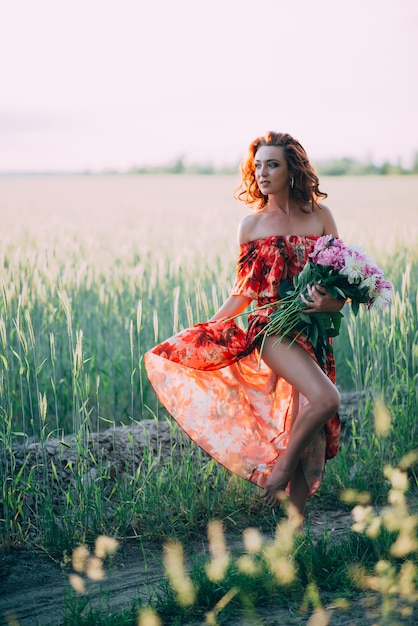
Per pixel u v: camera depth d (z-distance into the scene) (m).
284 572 2.92
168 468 3.92
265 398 3.79
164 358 3.59
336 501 4.14
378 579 2.94
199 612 2.89
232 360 3.64
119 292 6.86
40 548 3.54
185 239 12.29
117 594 3.13
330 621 2.75
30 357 4.94
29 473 3.94
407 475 4.32
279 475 3.46
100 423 5.33
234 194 3.84
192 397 3.72
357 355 4.66
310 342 3.50
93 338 6.38
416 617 2.75
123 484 4.02
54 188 38.00
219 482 4.15
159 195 32.31
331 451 3.67
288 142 3.60
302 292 3.41
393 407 4.48
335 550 3.23
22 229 12.90
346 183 39.69
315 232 3.64
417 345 4.58
